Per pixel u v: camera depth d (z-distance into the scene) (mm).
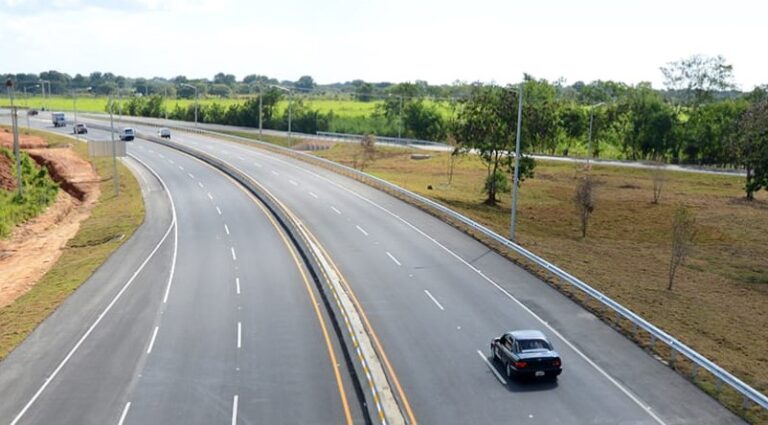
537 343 25016
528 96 97500
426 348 27797
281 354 27469
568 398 23422
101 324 31109
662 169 83438
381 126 156375
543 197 74875
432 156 103125
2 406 23266
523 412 22391
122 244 46344
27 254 49375
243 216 54531
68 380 25281
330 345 28453
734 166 107250
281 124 158000
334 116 165750
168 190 66688
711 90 141875
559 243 49750
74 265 42812
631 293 36500
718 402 23188
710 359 27078
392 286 36000
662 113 118062
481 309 32562
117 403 23375
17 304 35219
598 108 128875
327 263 39875
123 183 73312
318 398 23641
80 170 85312
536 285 36469
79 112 178125
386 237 46719
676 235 40562
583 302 33469
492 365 26188
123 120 151125
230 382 24922
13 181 72312
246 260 41719
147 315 32188
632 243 54250
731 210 69812
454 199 66875
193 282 37281
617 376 25219
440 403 23016
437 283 36594
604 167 99688
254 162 83375
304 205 57219
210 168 80375
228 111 165250
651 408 22703
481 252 43219
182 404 23266
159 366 26391
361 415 22438
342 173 75562
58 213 65125
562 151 127125
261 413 22578
